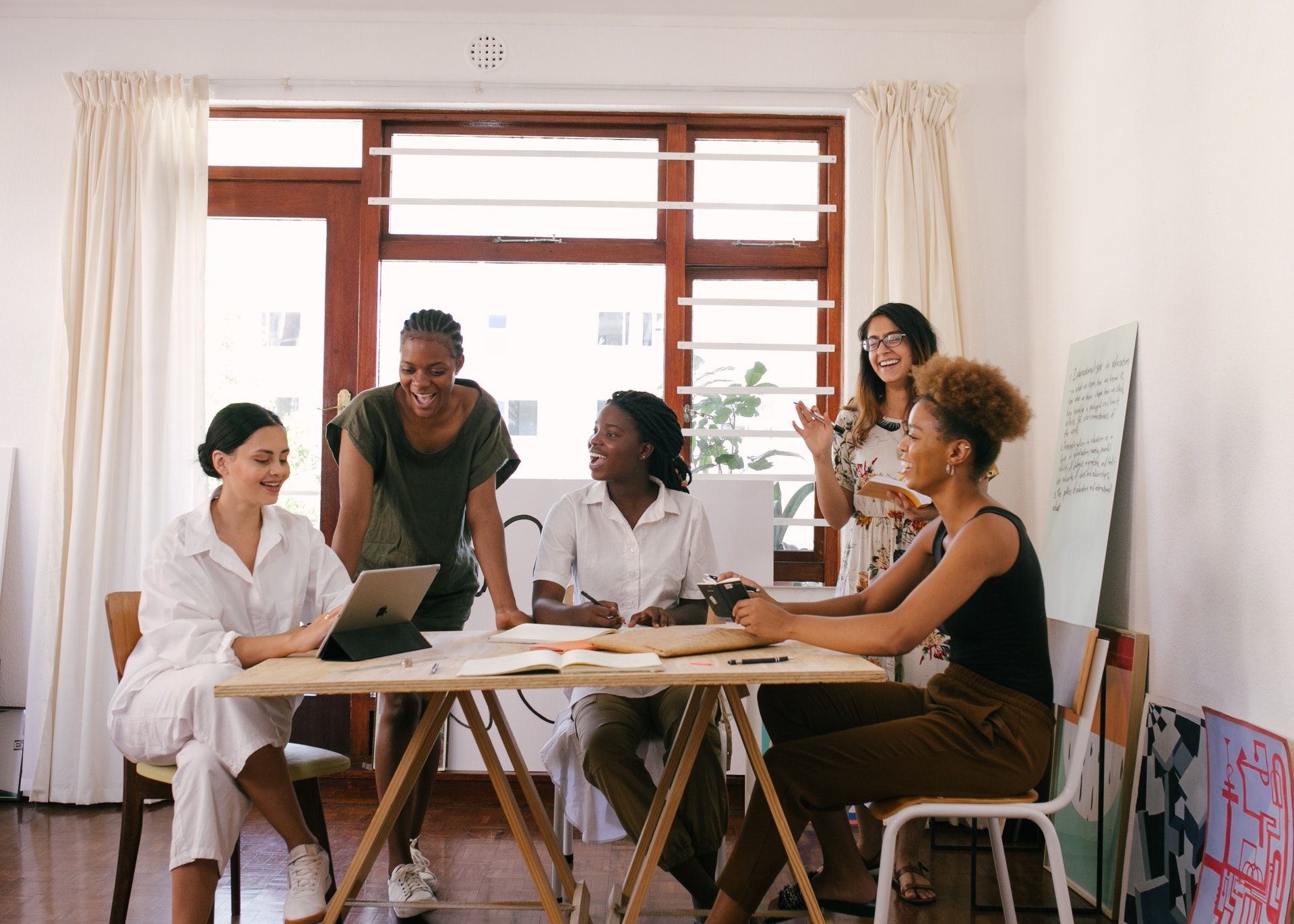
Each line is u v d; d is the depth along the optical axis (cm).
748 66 388
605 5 382
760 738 343
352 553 255
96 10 384
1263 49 223
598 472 249
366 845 180
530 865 183
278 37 386
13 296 380
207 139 377
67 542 365
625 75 388
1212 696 239
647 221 394
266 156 395
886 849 181
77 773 355
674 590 253
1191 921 229
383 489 263
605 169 394
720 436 385
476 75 386
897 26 388
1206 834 229
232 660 199
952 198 376
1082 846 285
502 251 390
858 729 191
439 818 342
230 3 381
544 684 158
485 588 294
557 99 387
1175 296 262
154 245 371
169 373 370
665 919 256
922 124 379
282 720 205
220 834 194
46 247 382
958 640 201
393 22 388
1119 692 276
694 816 217
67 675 356
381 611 189
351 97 386
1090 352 311
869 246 386
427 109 391
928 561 221
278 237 395
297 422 392
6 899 262
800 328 394
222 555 216
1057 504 322
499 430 271
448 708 186
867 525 291
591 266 393
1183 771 241
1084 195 325
